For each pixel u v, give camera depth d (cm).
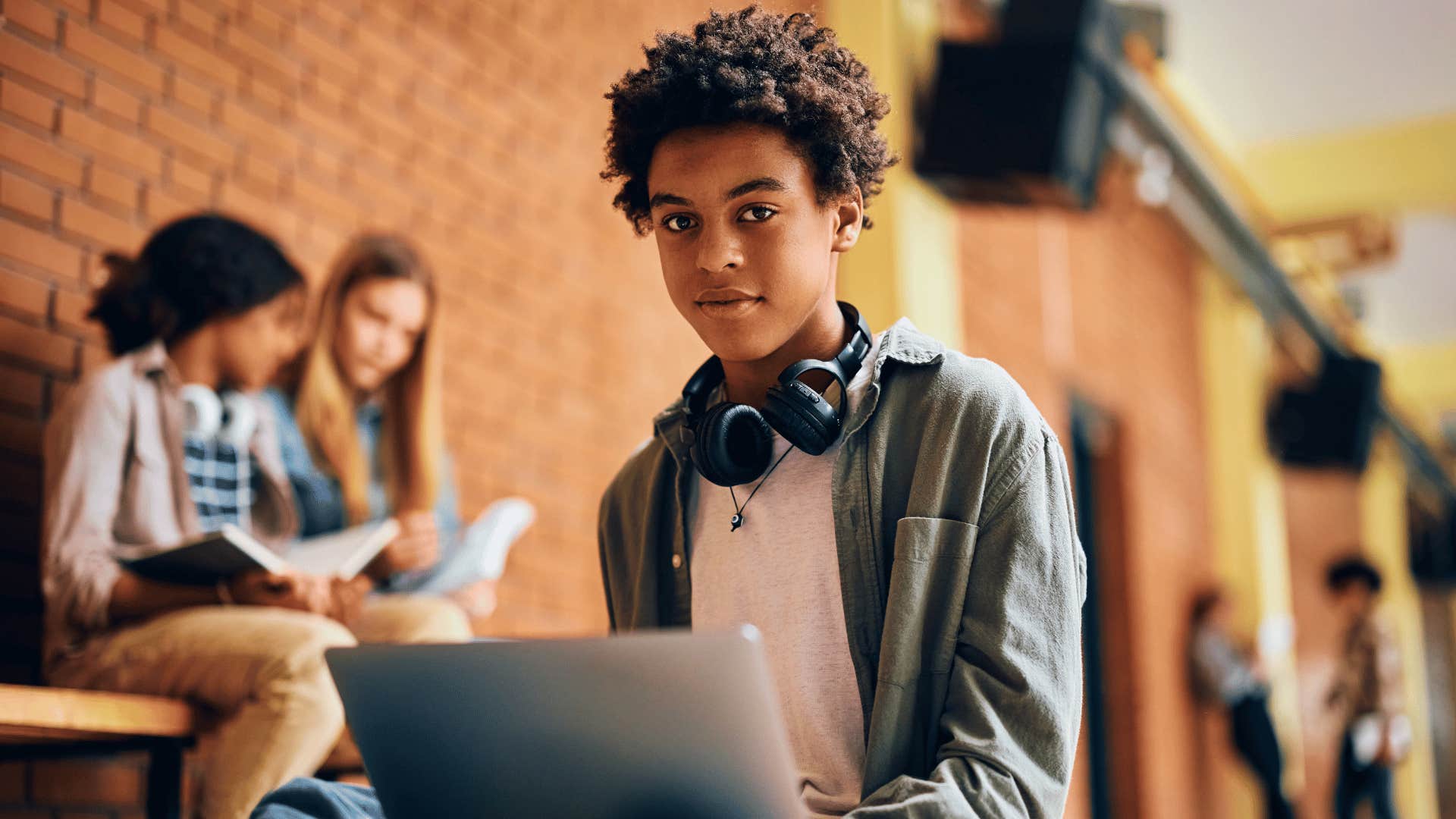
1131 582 759
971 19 595
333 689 211
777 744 100
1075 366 717
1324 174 859
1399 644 1244
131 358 243
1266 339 1007
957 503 123
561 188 415
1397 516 1285
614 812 109
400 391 313
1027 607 119
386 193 351
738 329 125
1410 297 1123
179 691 211
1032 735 114
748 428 131
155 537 236
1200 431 916
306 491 288
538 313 397
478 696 109
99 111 281
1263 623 900
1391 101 812
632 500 147
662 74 125
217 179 305
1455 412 1316
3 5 264
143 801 271
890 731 117
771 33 129
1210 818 816
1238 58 758
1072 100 487
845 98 126
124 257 274
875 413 130
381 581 255
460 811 117
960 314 591
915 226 500
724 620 133
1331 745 1077
